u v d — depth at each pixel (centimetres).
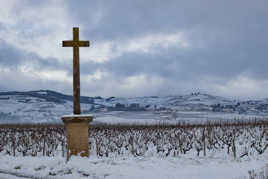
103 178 862
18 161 1101
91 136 2947
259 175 931
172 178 859
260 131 2981
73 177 888
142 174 888
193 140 2555
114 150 2184
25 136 2681
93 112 19738
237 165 1128
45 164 1012
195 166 1048
